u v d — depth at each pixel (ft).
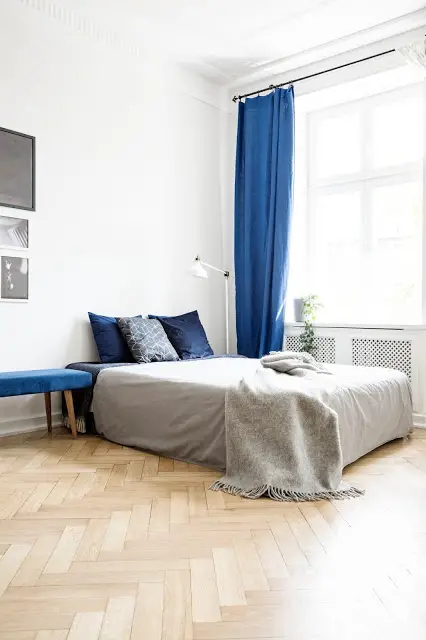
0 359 11.18
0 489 7.88
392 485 8.26
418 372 12.89
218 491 7.87
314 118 16.25
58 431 11.81
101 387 11.07
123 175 13.71
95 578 5.22
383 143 14.98
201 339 14.20
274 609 4.69
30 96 11.68
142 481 8.29
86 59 12.82
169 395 9.67
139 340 12.62
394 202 14.85
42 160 11.91
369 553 5.82
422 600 4.86
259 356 15.30
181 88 15.28
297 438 8.14
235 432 8.34
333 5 12.09
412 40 12.93
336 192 15.88
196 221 15.84
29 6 11.60
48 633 4.31
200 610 4.66
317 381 9.36
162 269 14.78
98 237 13.11
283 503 7.42
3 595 4.90
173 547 5.94
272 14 12.46
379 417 10.29
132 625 4.43
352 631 4.37
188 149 15.56
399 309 14.89
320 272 16.29
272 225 15.17
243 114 16.06
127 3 12.00
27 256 11.62
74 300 12.59
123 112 13.70
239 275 16.17
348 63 14.02
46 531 6.36
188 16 12.55
